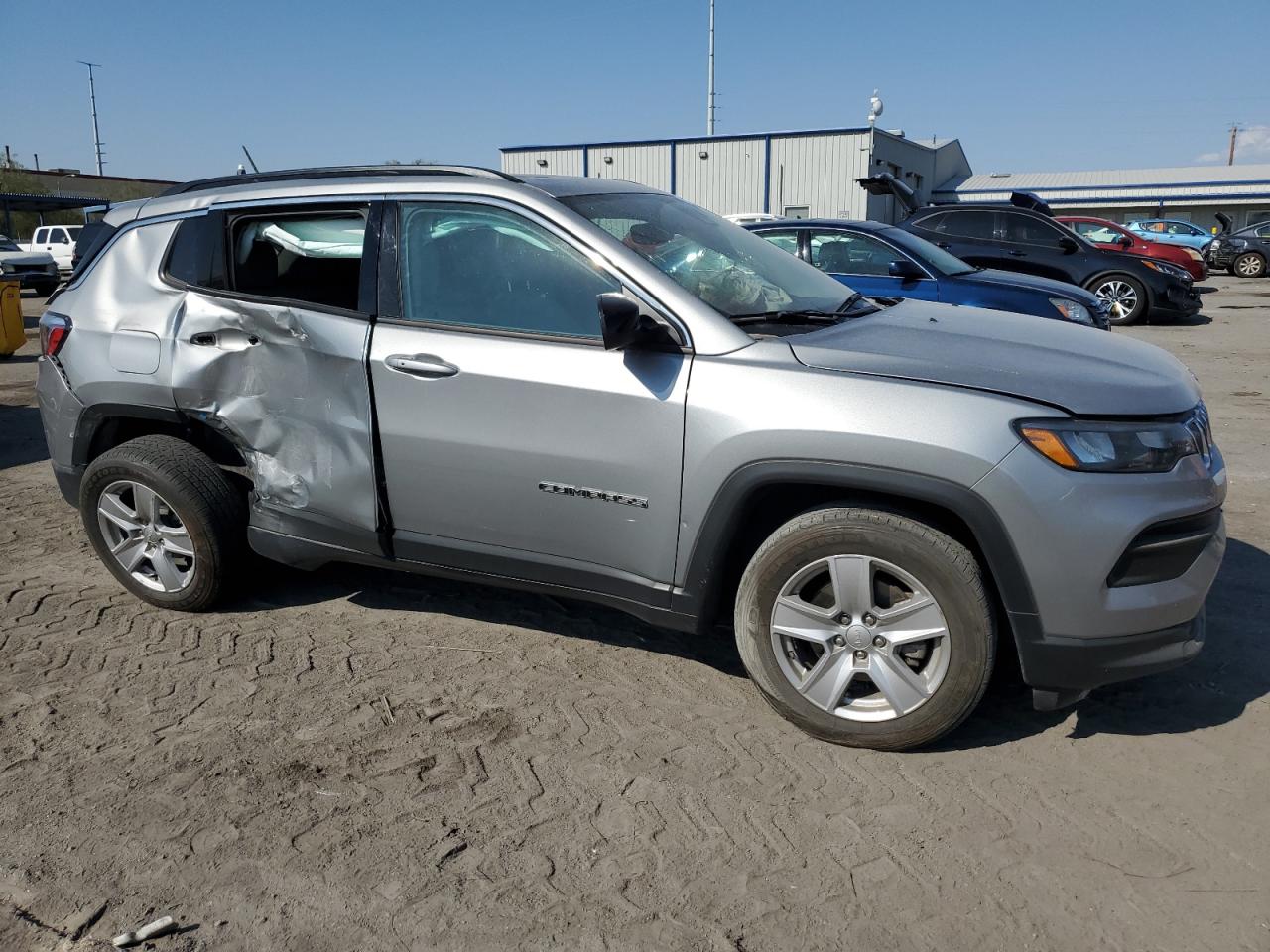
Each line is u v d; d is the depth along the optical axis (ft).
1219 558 9.80
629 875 8.30
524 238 11.06
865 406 9.36
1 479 21.16
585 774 9.75
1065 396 9.25
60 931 7.75
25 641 12.85
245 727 10.69
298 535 12.53
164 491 12.91
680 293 10.39
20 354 43.55
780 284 12.25
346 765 9.95
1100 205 153.28
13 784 9.66
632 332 9.71
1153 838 8.66
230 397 12.39
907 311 12.62
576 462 10.54
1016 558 9.07
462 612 13.64
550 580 11.27
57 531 17.40
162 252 13.14
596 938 7.61
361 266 11.73
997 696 11.13
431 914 7.89
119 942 7.58
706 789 9.46
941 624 9.43
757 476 9.71
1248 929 7.58
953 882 8.16
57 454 14.05
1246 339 41.19
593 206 11.55
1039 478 8.93
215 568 13.14
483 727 10.64
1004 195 154.71
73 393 13.52
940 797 9.29
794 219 30.86
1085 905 7.86
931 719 9.65
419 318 11.40
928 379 9.47
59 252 102.63
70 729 10.68
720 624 11.20
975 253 44.45
